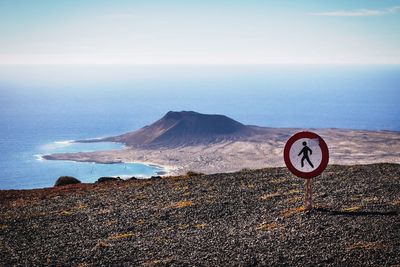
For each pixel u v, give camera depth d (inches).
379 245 506.0
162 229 656.4
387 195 725.9
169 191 906.7
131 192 937.5
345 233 553.9
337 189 794.8
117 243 602.5
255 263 490.0
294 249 519.2
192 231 632.4
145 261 524.7
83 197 937.5
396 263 460.4
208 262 502.9
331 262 477.1
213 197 814.5
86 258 547.8
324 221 608.7
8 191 1144.8
